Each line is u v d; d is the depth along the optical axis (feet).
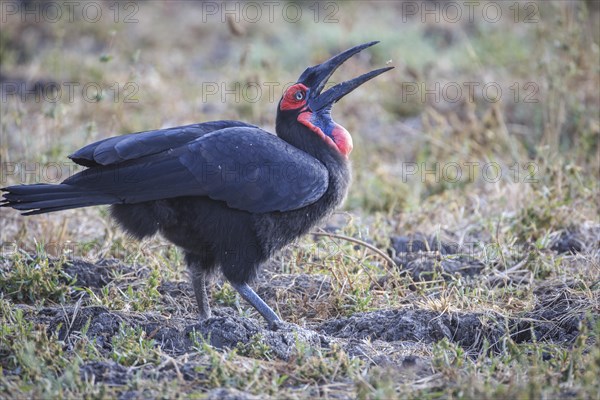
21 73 69.31
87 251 40.06
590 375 26.27
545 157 46.62
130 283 36.55
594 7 69.26
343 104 61.62
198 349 29.37
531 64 60.54
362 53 69.26
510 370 28.04
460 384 26.22
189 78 68.95
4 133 48.91
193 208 32.07
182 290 36.50
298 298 35.47
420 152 54.24
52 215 43.60
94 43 76.18
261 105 61.41
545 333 31.94
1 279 34.76
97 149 31.07
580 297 33.45
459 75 65.98
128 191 31.19
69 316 31.83
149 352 28.99
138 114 60.44
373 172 52.26
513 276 37.40
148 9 82.38
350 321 32.94
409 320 32.04
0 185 45.83
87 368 27.63
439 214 44.83
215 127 33.60
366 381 27.22
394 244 41.50
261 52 70.74
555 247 40.70
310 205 33.94
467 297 34.14
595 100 55.36
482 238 41.93
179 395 26.22
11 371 28.02
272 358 29.27
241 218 32.40
